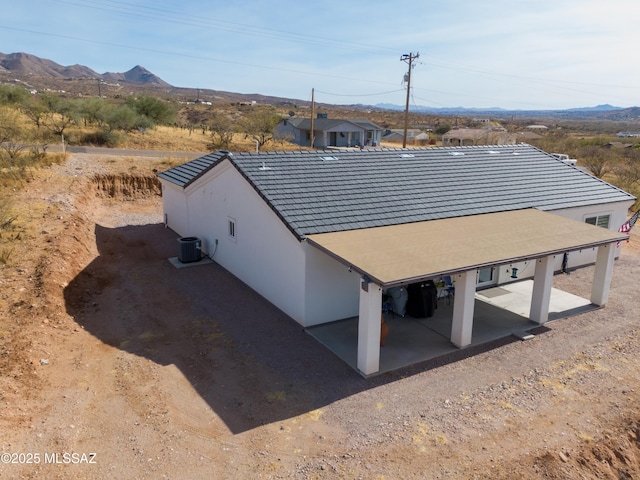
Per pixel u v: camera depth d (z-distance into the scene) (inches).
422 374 465.7
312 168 726.5
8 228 740.0
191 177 899.4
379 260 478.6
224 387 433.1
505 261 506.0
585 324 588.1
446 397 426.6
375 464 339.6
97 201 1199.6
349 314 592.7
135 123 2073.1
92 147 1717.5
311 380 449.7
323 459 343.9
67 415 377.4
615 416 405.1
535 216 695.1
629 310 634.2
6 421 352.2
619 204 855.1
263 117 2728.8
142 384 430.6
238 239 713.6
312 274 552.1
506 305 645.3
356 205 637.9
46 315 524.4
